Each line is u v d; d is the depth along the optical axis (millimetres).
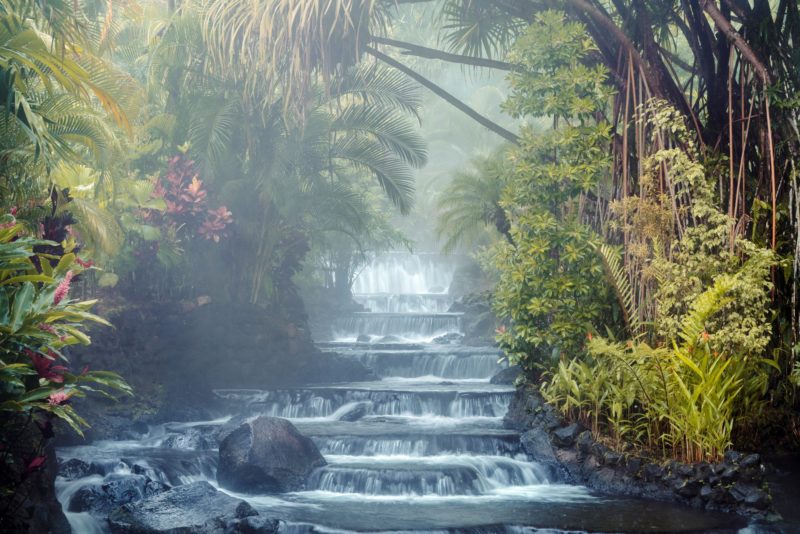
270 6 10805
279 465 9273
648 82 10391
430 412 12352
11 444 6387
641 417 9727
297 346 15062
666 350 9031
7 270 5906
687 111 10664
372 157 15656
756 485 8453
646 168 9789
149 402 12141
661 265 9547
